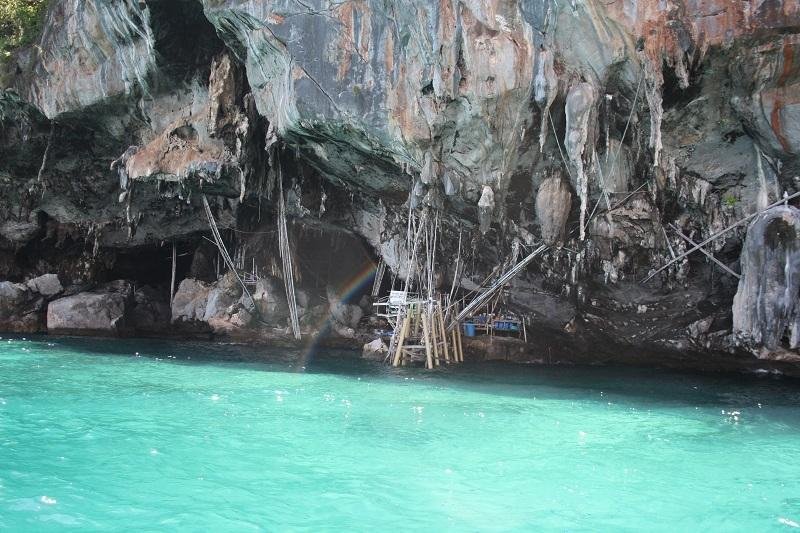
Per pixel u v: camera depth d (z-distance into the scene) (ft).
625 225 49.67
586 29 39.29
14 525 20.68
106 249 88.84
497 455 29.25
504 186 46.09
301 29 46.14
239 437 31.14
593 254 52.90
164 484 24.68
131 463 26.94
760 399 44.11
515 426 34.60
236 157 59.72
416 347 57.57
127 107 65.46
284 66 48.16
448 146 45.24
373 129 45.80
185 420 34.12
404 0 42.88
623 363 60.59
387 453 29.12
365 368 55.47
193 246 91.76
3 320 77.10
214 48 58.75
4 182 78.79
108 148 73.05
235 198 69.31
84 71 64.28
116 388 42.50
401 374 52.49
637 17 38.29
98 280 89.04
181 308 81.97
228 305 78.84
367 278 83.15
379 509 22.74
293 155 64.95
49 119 69.56
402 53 44.16
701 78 39.70
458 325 59.31
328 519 21.81
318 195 68.90
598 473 26.99
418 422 34.86
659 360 59.21
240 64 57.57
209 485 24.70
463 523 21.70
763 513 22.94
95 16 60.13
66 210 82.17
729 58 38.55
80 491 23.73
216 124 58.03
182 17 55.42
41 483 24.40
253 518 21.77
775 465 28.37
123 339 73.46
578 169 41.34
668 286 54.65
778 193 44.19
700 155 44.14
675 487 25.46
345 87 45.83
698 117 41.75
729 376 54.39
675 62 38.75
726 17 37.52
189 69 60.13
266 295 76.59
